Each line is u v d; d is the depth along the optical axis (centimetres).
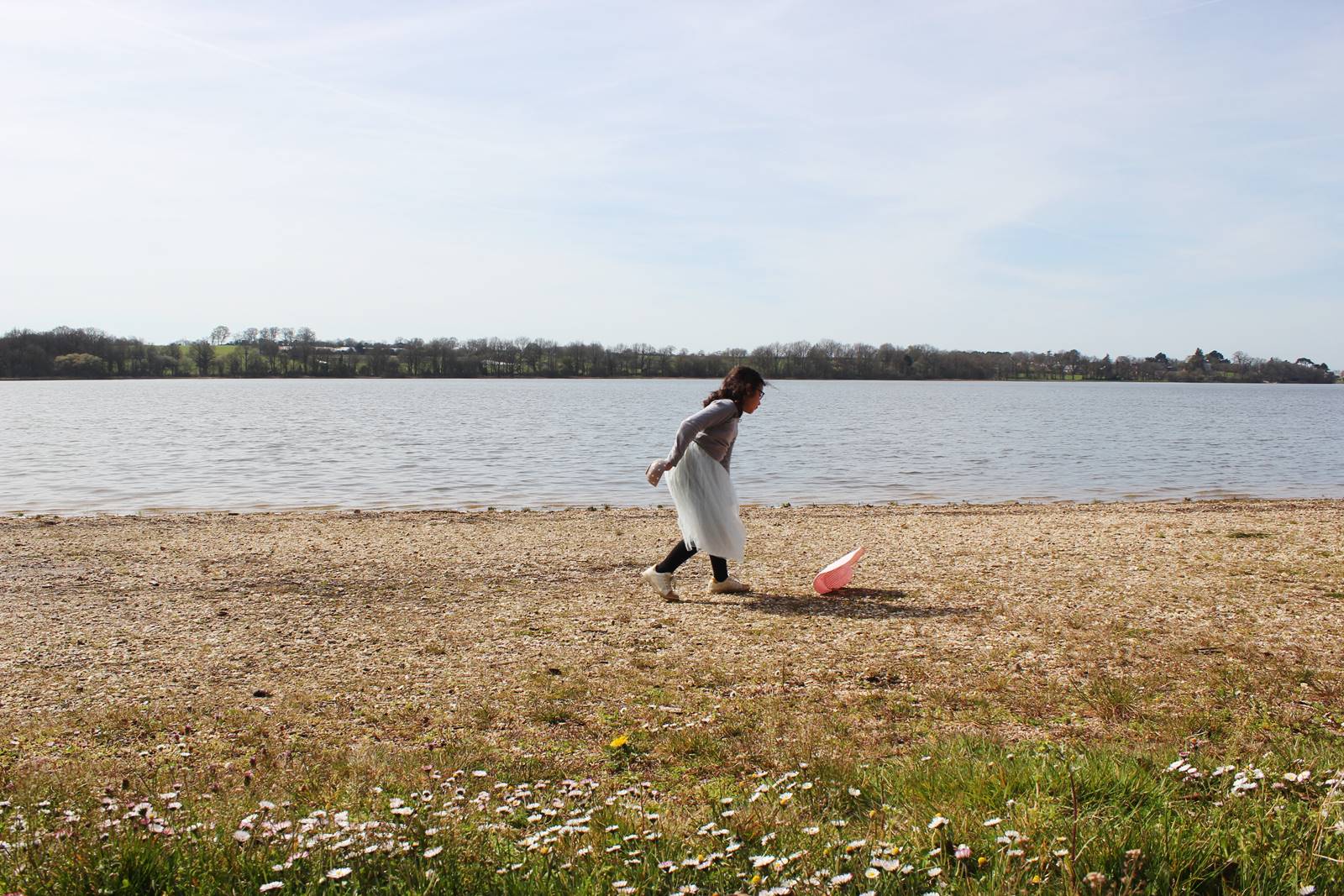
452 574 1080
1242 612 830
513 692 633
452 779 463
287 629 817
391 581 1034
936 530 1444
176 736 553
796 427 5138
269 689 645
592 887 324
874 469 2927
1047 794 396
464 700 620
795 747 514
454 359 19200
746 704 600
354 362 18900
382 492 2269
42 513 1888
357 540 1351
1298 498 2273
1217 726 536
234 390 12781
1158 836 338
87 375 16325
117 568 1116
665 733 543
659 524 1550
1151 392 16838
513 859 354
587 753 520
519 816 414
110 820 396
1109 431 5088
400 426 5012
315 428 4772
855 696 612
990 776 420
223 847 353
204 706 611
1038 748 494
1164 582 974
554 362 19375
